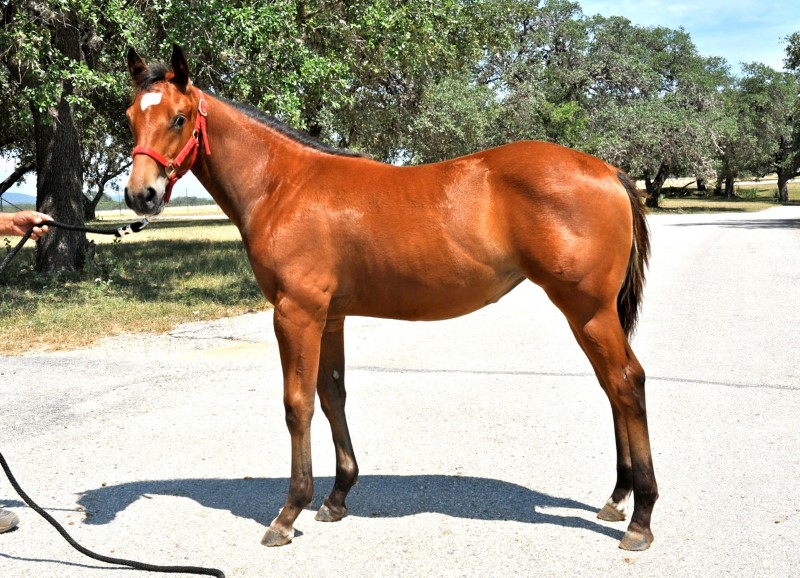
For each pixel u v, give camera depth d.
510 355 7.46
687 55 47.75
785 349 7.26
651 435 4.88
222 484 4.29
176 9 10.06
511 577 3.14
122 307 10.77
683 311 9.59
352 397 6.00
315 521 3.82
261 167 3.71
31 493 4.21
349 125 18.50
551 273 3.35
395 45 13.28
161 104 3.43
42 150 14.36
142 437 5.14
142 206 3.38
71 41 13.03
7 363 7.49
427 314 3.63
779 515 3.62
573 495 4.01
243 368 7.15
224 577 3.21
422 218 3.45
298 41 11.68
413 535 3.59
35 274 13.71
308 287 3.52
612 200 3.37
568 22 40.50
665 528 3.54
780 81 57.31
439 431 5.11
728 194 65.31
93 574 3.30
